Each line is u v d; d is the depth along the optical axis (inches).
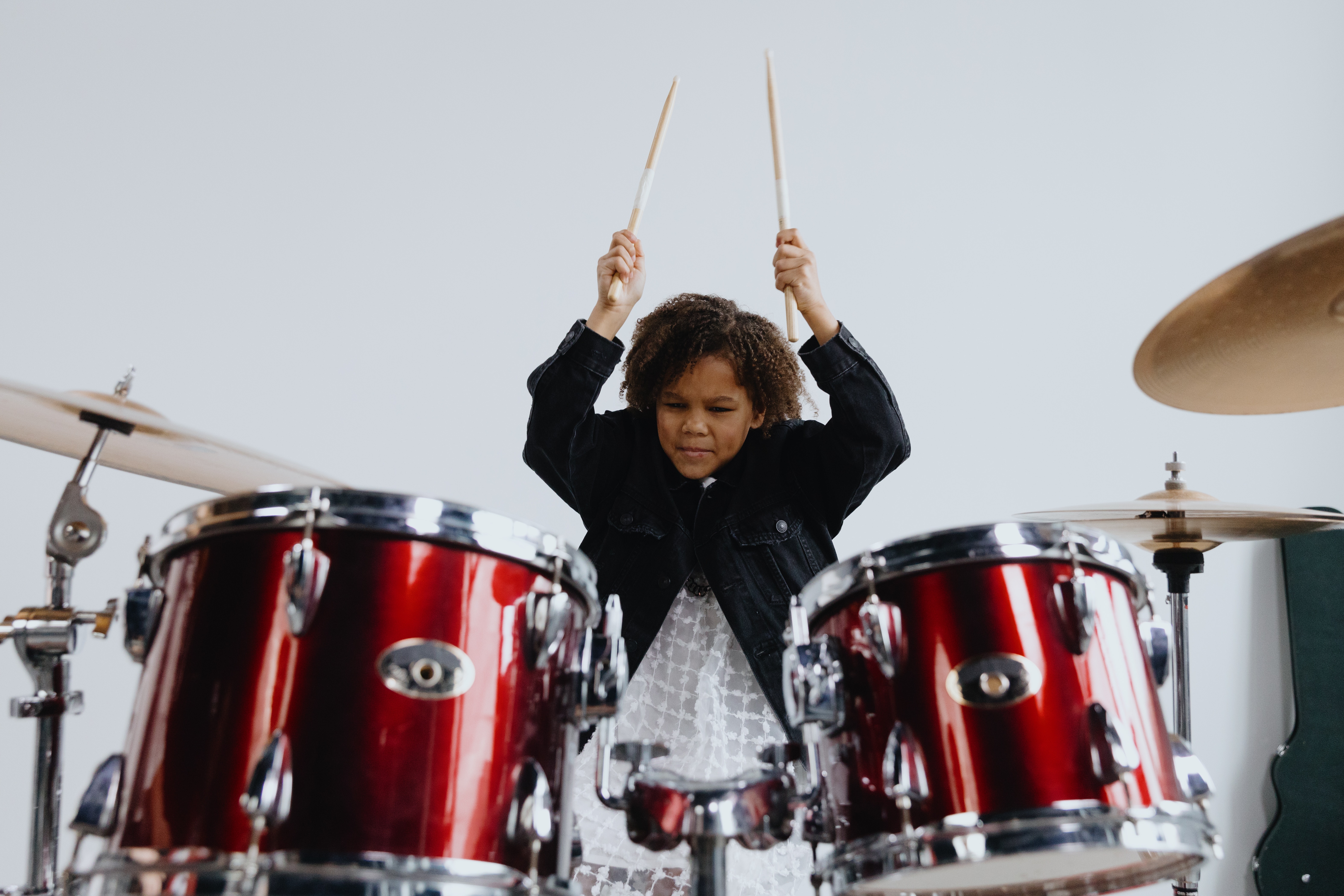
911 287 91.0
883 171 93.0
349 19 89.7
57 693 45.6
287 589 29.9
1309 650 87.4
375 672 29.9
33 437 52.1
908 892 39.2
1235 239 95.6
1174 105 97.8
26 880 69.2
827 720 34.8
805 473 54.9
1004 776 32.5
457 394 84.5
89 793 30.5
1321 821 84.3
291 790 28.4
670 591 50.8
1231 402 54.1
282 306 83.7
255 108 86.7
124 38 85.8
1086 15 98.4
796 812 39.2
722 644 50.7
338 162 87.0
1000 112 95.6
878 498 86.8
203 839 28.1
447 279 86.4
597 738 40.1
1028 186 94.4
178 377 81.2
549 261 88.0
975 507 87.5
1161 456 90.4
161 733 29.9
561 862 32.9
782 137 92.5
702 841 33.7
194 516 32.1
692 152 91.4
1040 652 33.9
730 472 54.1
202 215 84.0
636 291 52.4
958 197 93.4
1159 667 37.3
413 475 82.6
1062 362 91.1
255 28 88.1
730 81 93.1
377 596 30.6
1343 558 89.3
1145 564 88.3
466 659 31.0
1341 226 37.4
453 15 91.2
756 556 51.9
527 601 32.8
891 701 34.6
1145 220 95.1
